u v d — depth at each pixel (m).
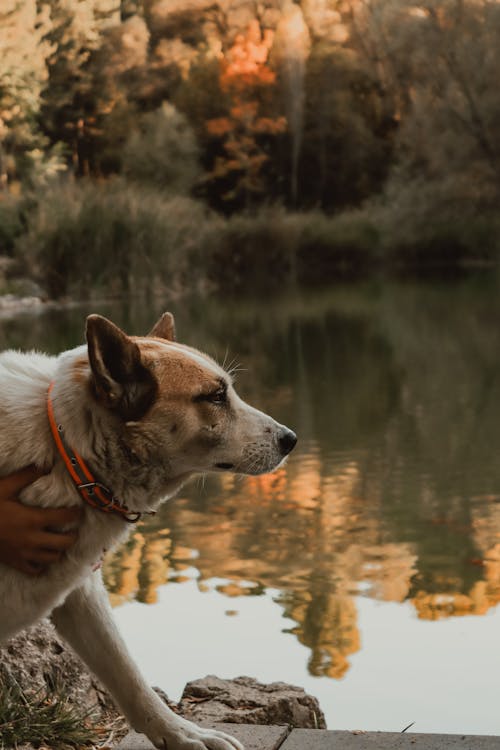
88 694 3.62
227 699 3.56
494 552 6.00
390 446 8.91
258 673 4.35
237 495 7.49
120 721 3.53
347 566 5.81
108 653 2.97
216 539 6.36
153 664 4.42
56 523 2.68
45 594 2.75
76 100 45.38
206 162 44.78
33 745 3.18
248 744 3.07
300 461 8.48
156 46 55.16
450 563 5.80
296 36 45.50
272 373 13.27
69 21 43.50
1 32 37.12
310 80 46.22
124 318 19.09
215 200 44.38
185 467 2.90
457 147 36.09
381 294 25.05
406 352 15.09
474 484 7.58
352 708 4.04
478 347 15.37
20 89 36.53
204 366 2.90
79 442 2.72
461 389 11.80
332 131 46.25
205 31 54.62
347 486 7.63
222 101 44.75
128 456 2.78
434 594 5.33
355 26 48.66
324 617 5.01
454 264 36.19
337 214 41.81
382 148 46.69
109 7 48.19
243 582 5.53
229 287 29.16
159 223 26.17
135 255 25.58
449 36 36.94
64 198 25.98
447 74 36.97
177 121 41.12
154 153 39.66
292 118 45.16
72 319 19.30
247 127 43.44
